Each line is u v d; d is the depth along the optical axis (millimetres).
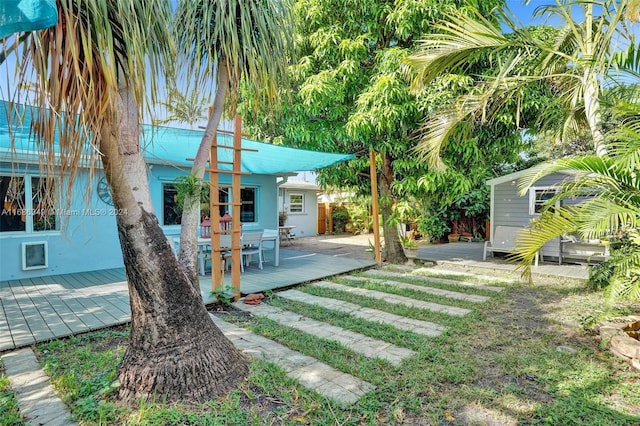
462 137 6113
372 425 2213
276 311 4602
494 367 3020
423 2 6387
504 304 4910
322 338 3635
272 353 3262
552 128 6348
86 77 1686
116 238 7457
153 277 2455
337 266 7766
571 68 4453
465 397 2553
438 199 8062
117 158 2145
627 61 3760
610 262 3889
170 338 2488
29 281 6168
